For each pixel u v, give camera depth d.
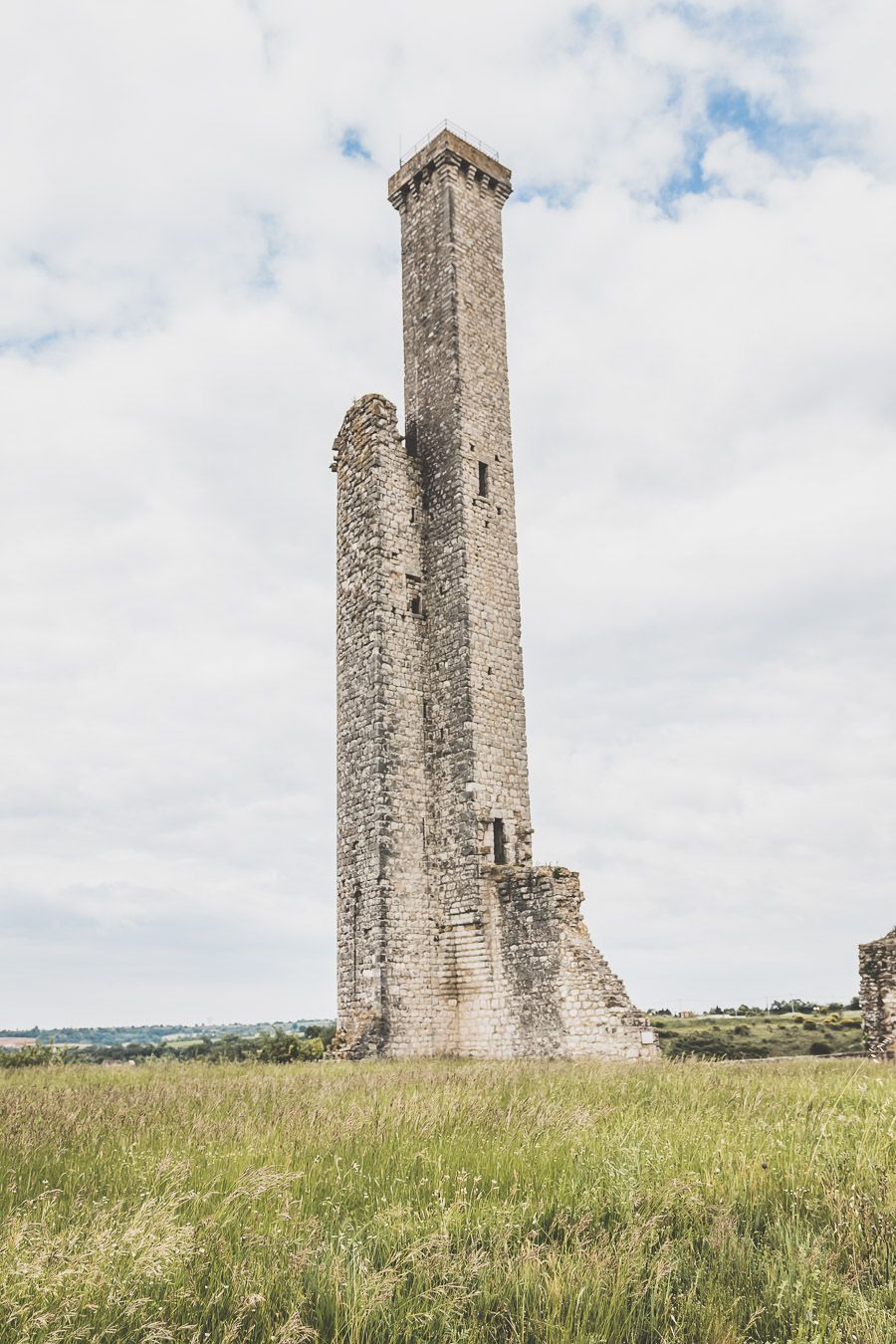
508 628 34.19
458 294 36.34
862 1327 5.56
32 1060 36.03
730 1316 5.86
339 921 32.22
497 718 32.94
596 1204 7.71
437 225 37.41
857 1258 6.59
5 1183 8.34
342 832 32.84
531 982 28.88
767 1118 11.51
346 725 33.62
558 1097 13.79
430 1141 10.09
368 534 33.94
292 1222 7.04
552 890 28.92
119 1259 5.87
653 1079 16.66
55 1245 5.96
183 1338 5.25
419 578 34.50
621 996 28.06
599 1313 5.73
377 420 34.59
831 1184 8.05
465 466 34.53
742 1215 7.66
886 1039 30.64
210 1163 9.02
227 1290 5.86
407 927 30.84
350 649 34.06
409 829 31.83
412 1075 18.83
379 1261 6.57
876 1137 10.13
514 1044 28.89
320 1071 22.12
